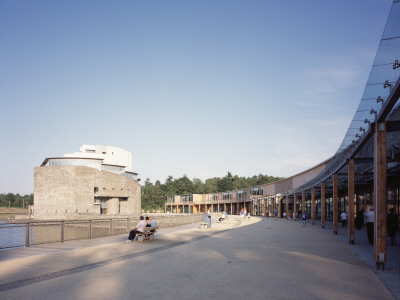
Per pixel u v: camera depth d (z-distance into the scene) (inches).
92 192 3297.2
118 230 831.1
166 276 336.5
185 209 4441.4
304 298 259.1
